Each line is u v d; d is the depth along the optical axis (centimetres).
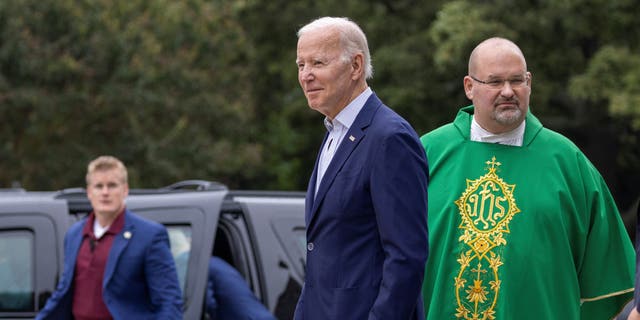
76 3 2034
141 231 604
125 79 2055
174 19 2206
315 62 429
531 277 514
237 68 2375
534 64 2195
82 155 2073
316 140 2800
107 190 601
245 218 670
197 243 638
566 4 2039
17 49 1958
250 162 2328
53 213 639
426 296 534
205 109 2216
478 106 517
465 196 531
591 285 528
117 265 599
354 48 430
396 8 2520
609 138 2402
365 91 438
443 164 542
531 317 513
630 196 2720
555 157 528
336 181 426
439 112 2439
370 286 420
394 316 408
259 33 2745
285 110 2720
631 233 2436
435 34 2077
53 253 630
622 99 1930
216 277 650
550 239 517
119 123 2100
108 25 2039
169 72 2172
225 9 2350
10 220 632
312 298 433
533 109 2242
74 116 2058
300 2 2700
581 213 524
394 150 418
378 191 416
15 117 2011
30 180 2078
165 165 2109
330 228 427
